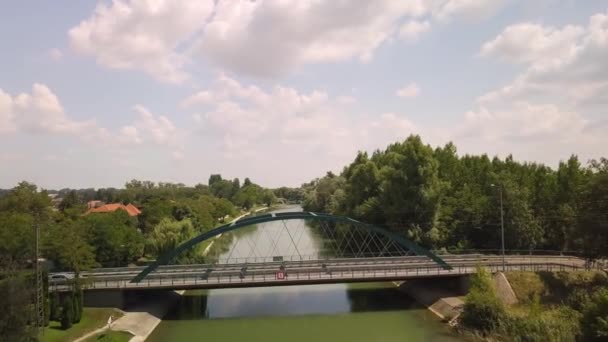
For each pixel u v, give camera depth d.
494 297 42.78
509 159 93.94
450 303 49.75
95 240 67.50
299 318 50.22
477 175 85.81
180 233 78.31
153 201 107.31
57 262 61.50
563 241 72.38
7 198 72.75
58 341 38.22
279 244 115.25
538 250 72.38
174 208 109.50
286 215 57.75
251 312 53.22
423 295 56.59
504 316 40.88
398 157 86.75
